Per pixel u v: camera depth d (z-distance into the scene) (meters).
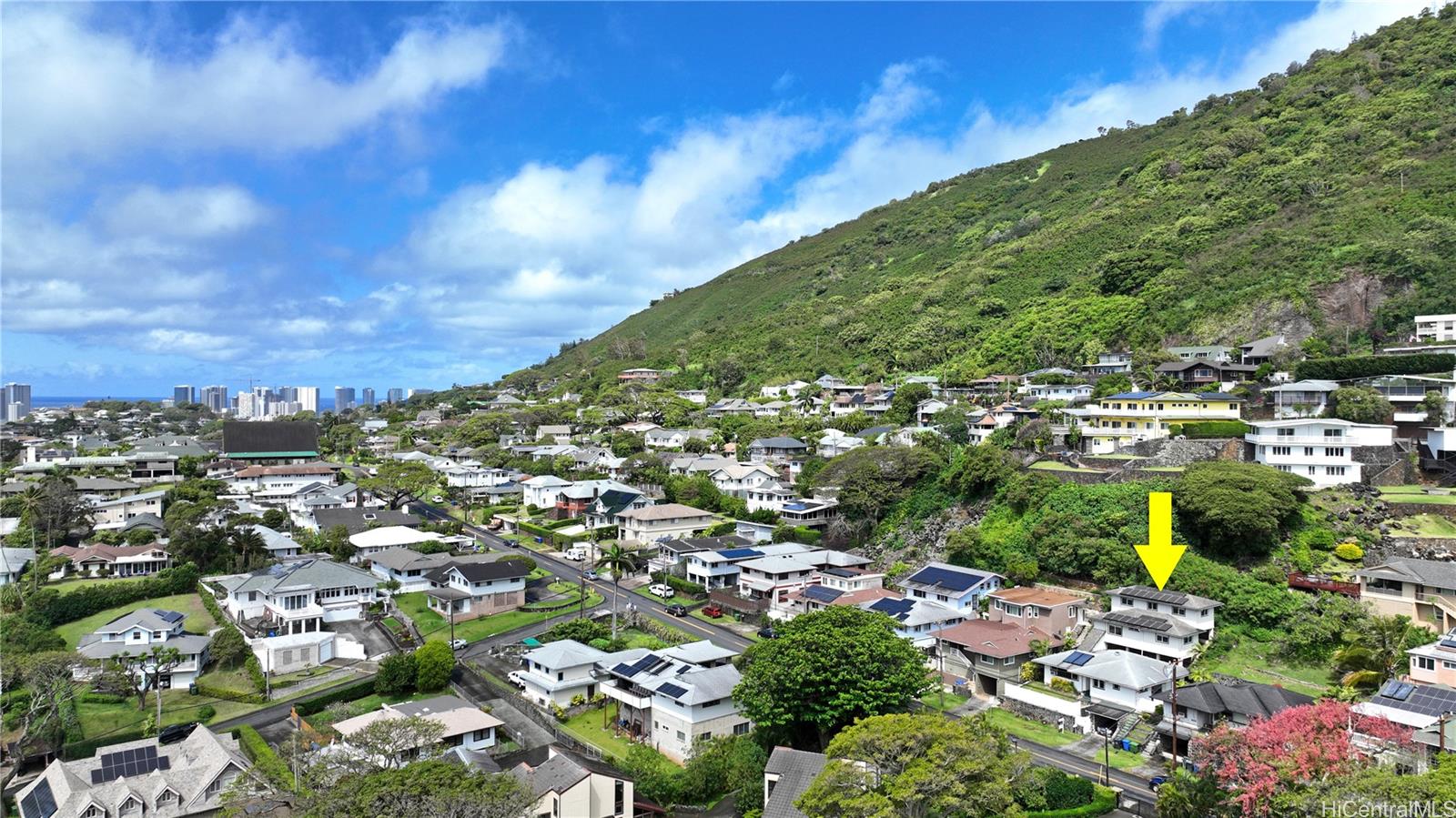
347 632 85.94
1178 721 57.53
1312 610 68.38
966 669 70.12
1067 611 74.94
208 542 99.94
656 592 96.69
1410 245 135.38
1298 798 36.94
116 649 73.88
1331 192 168.12
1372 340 124.44
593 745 61.03
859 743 42.53
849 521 107.12
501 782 42.75
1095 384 136.50
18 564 98.38
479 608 91.38
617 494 127.62
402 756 50.91
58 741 60.84
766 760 54.56
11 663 64.44
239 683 72.94
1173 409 105.44
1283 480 78.75
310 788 46.22
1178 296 157.62
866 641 56.97
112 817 49.75
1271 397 103.62
